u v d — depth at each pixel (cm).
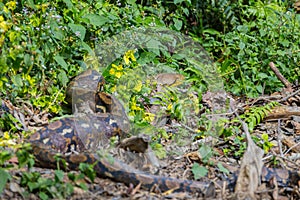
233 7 934
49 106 644
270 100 763
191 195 477
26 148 476
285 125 685
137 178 479
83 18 721
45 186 455
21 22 655
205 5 948
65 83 665
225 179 512
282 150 608
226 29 937
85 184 471
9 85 622
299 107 728
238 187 477
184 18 917
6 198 450
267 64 824
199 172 518
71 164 494
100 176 488
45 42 662
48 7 698
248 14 939
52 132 555
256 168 488
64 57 693
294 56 856
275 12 903
